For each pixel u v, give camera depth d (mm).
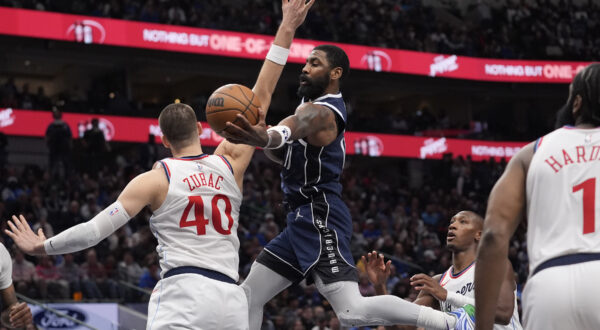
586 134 2539
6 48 18719
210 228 3457
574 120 2668
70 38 18594
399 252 13852
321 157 3930
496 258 2557
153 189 3430
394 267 12039
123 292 10328
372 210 16641
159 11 20125
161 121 3639
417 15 24578
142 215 13430
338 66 3988
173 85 24922
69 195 14391
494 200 2615
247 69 21859
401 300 3775
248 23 21109
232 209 3574
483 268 2570
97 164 17016
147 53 19875
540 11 25953
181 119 3607
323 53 4012
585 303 2326
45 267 10562
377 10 24203
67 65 22328
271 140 3303
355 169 22203
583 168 2477
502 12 25891
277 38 3891
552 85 24594
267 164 19406
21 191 14344
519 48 24906
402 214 17234
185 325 3281
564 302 2357
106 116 18922
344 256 3967
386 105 27453
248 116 3230
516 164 2645
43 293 10023
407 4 25828
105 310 10078
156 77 23797
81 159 16875
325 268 3928
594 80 2568
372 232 15094
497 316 4086
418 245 15039
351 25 22844
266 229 13516
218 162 3590
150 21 19766
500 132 25125
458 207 18531
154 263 11000
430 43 23609
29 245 3391
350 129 21984
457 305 4168
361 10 24016
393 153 22141
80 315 9883
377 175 24328
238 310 3422
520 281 13812
